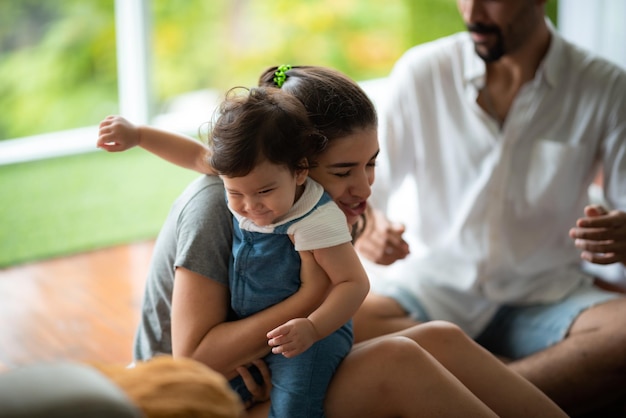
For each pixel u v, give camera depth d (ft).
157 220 13.64
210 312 5.69
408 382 5.64
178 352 5.72
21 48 20.49
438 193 8.49
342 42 23.24
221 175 5.26
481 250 8.17
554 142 8.11
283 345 5.18
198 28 22.12
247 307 5.73
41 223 13.37
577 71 8.10
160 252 6.08
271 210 5.31
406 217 8.86
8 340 9.91
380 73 23.40
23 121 20.74
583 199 8.41
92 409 3.50
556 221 8.23
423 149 8.43
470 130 8.24
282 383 5.66
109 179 15.34
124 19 16.35
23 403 3.44
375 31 23.18
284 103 5.27
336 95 5.59
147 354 6.21
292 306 5.56
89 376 3.69
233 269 5.70
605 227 7.16
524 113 8.04
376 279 8.62
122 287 11.43
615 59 14.28
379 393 5.70
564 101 8.11
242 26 22.54
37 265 12.08
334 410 5.76
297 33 23.00
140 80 16.55
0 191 14.55
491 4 7.70
